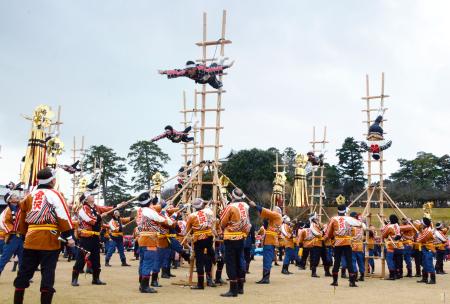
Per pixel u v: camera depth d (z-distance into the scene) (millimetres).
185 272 14695
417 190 51938
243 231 9672
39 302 8000
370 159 15703
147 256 9727
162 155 44500
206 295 9398
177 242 11461
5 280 10930
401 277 14898
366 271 15383
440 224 17406
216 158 12188
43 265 6574
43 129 17125
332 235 12164
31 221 6617
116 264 17422
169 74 11680
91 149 43062
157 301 8383
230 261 9438
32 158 16781
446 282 13602
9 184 13109
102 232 17578
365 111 15867
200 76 11695
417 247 15336
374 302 8969
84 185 21250
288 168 46844
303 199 22672
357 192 50188
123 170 44000
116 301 8312
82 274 12781
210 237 10555
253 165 41031
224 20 12141
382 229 14766
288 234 15492
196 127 12883
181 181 17031
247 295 9570
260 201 39156
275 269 17531
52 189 6832
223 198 11992
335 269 11844
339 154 51469
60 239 6652
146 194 10172
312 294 10000
